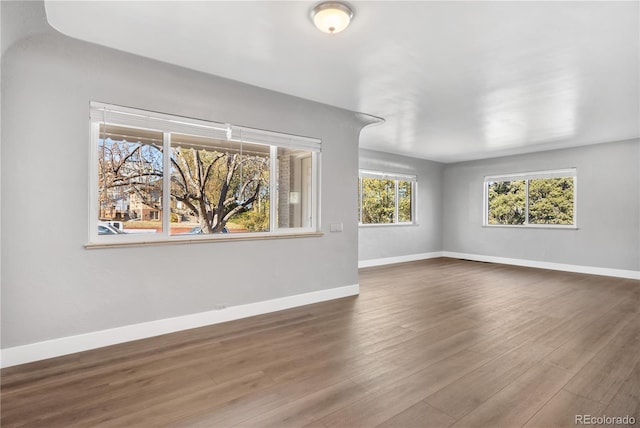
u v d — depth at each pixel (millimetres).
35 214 2395
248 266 3400
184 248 3020
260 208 3613
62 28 2184
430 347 2645
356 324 3176
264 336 2865
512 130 4770
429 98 3479
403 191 7191
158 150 2979
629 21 2074
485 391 1997
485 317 3393
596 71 2809
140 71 2754
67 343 2500
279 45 2414
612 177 5477
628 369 2270
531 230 6453
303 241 3816
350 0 1874
